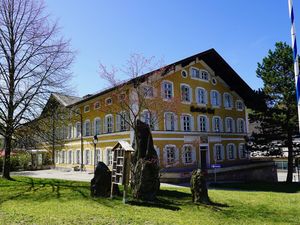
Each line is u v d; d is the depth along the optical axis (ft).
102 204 39.50
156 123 95.35
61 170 132.46
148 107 87.35
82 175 101.65
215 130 125.08
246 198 51.78
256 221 34.60
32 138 68.90
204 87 123.13
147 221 31.17
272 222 34.47
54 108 71.82
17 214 33.50
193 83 118.11
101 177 45.75
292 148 105.91
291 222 34.96
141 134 47.52
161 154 99.60
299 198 56.13
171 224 30.32
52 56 70.33
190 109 114.52
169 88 106.93
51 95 71.15
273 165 133.90
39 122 68.95
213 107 125.80
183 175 85.35
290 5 31.76
